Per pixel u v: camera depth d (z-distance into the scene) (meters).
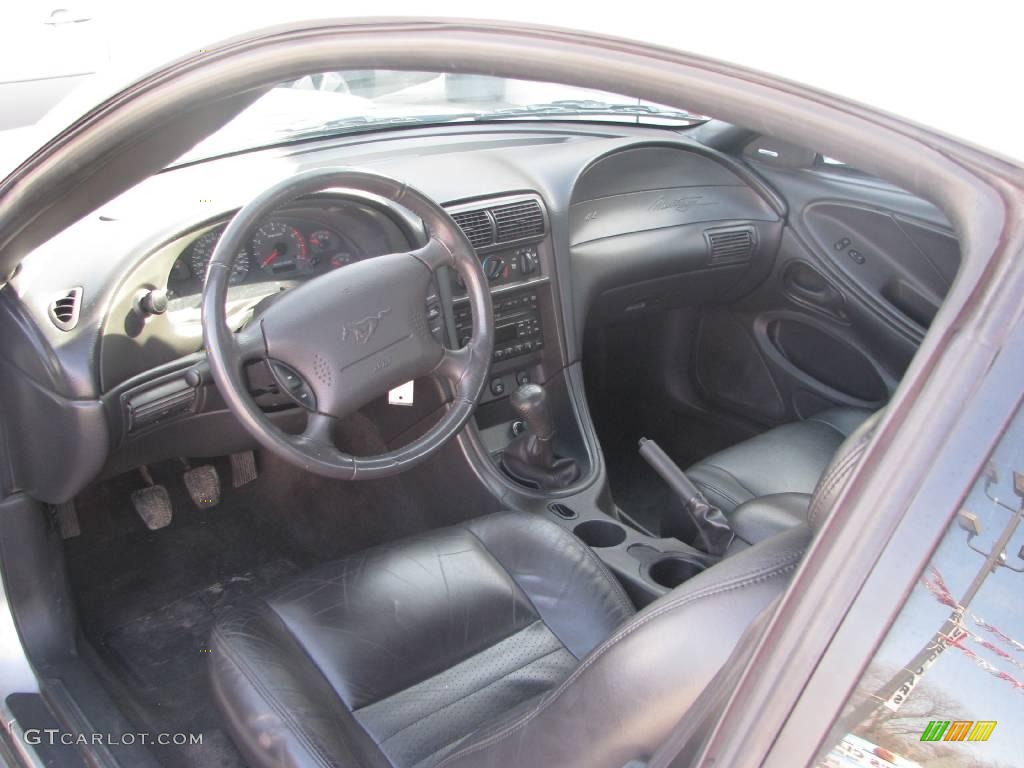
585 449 2.44
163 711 2.05
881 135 0.60
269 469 2.71
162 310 1.83
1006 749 0.54
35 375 1.74
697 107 0.68
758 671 0.62
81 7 4.89
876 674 0.56
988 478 0.54
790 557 0.75
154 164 1.20
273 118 2.40
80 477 1.84
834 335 2.89
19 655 1.79
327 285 1.62
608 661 0.81
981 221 0.56
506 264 2.31
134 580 2.45
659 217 2.73
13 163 1.16
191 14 0.94
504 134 2.71
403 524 2.56
